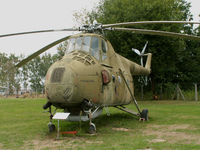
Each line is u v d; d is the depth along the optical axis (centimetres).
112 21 2033
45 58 7150
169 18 2103
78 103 614
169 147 479
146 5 2003
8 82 5878
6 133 693
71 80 577
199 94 2606
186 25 3284
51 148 496
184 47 2972
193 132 660
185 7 3400
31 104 1873
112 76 762
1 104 1880
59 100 588
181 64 3119
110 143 525
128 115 1113
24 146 527
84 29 828
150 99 2761
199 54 3080
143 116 923
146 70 1332
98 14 2888
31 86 7212
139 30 794
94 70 643
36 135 658
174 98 2767
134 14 2002
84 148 481
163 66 2258
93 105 639
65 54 732
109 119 972
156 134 640
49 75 604
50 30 785
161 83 3094
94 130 642
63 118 581
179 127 757
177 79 3103
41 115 1154
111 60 802
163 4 2072
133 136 611
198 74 3094
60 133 650
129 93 960
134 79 2834
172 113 1172
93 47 723
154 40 2025
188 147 475
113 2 2322
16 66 844
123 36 2034
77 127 747
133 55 2069
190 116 1040
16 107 1597
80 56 654
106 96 705
